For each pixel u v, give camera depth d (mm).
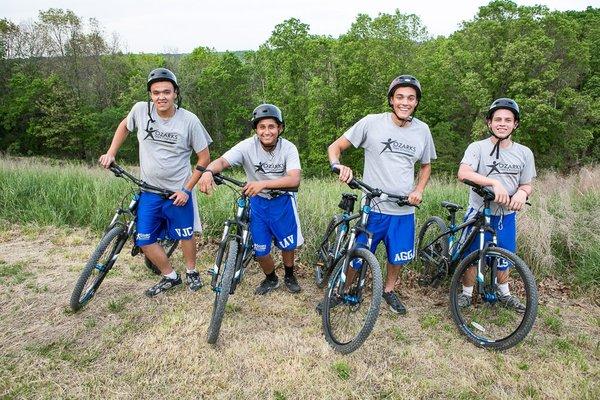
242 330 3639
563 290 4793
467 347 3570
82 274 3602
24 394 2773
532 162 3861
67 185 7148
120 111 42844
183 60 48438
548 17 28891
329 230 4504
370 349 3439
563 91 29078
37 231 5898
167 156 3830
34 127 41656
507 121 3699
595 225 5754
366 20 29750
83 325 3531
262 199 3941
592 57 33969
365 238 3578
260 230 3992
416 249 5215
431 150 3789
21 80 41469
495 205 3865
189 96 44125
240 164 3896
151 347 3289
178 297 4102
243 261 3715
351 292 3428
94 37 44250
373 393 2955
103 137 43438
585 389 3002
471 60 28719
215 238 5777
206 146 4039
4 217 6355
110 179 8016
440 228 4695
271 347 3383
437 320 3969
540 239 5230
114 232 3721
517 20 28953
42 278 4395
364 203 3562
